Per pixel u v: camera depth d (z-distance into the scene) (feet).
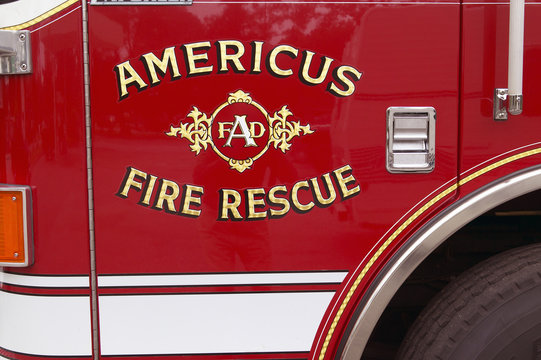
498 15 5.00
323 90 4.95
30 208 4.92
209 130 4.91
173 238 5.00
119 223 4.95
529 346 5.19
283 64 4.90
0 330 5.28
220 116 4.91
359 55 4.94
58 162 4.88
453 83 5.03
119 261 4.99
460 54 5.01
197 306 5.07
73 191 4.91
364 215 5.10
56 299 5.00
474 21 4.99
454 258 6.88
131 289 5.02
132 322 5.05
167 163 4.92
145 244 4.99
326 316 5.17
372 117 5.00
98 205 4.92
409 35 4.96
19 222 4.90
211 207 4.99
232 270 5.06
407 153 5.06
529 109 5.11
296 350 5.19
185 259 5.02
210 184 4.97
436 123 5.05
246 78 4.89
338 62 4.93
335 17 4.90
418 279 6.63
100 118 4.84
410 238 5.13
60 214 4.92
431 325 5.36
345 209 5.08
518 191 5.09
